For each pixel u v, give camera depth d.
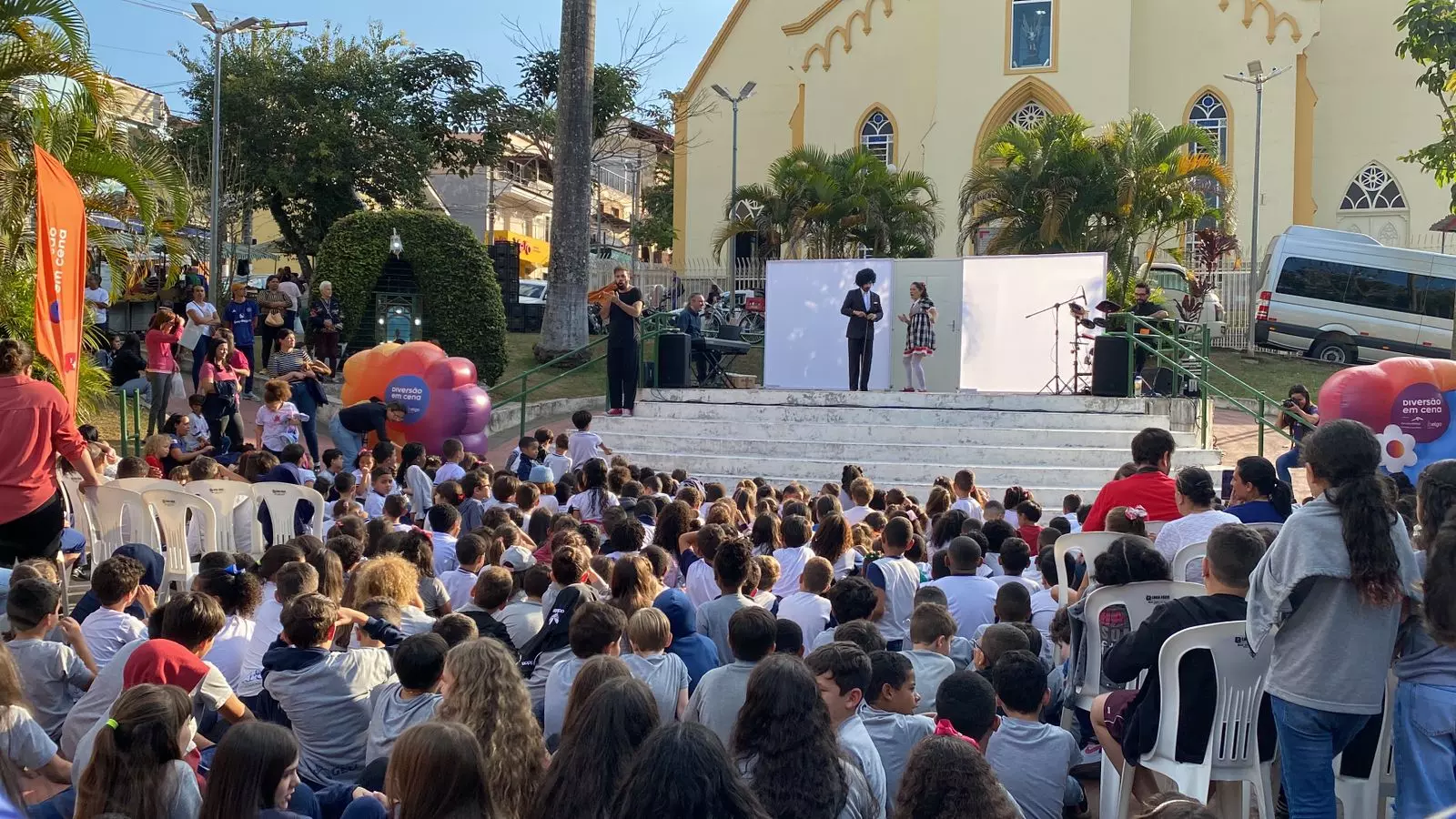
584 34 23.34
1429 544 4.38
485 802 3.41
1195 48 34.47
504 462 17.23
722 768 3.00
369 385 15.53
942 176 34.53
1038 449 15.59
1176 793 3.27
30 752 4.25
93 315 17.31
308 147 33.94
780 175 29.64
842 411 16.95
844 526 7.77
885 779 4.24
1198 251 31.20
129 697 3.62
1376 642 4.11
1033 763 4.57
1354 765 4.68
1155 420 16.09
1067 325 19.19
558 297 23.77
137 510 8.75
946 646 5.45
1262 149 33.78
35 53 13.66
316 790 4.99
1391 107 34.81
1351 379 13.18
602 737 3.47
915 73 36.00
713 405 17.72
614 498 10.47
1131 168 25.53
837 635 4.98
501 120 38.03
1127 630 5.59
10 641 5.32
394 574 5.98
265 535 9.34
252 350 19.62
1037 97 34.00
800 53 36.97
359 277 21.25
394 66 36.56
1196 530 6.25
